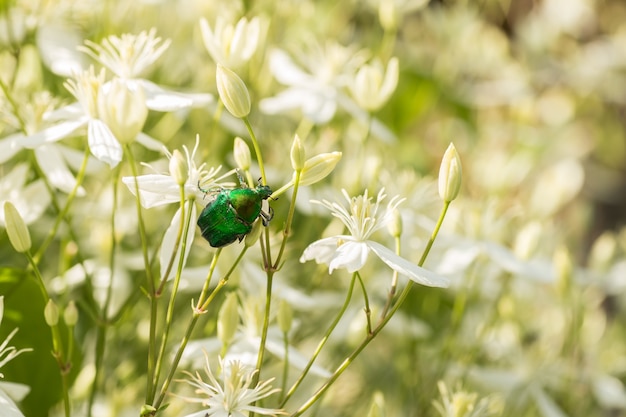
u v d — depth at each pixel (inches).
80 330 18.3
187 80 21.0
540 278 18.6
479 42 28.0
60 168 16.6
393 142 19.4
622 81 34.4
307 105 19.0
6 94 16.1
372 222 14.9
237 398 14.6
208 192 15.0
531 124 26.5
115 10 20.1
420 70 24.5
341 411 20.5
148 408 14.1
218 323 15.4
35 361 16.1
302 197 18.8
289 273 19.5
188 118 20.6
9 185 16.8
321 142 19.7
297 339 19.1
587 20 35.2
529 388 19.8
